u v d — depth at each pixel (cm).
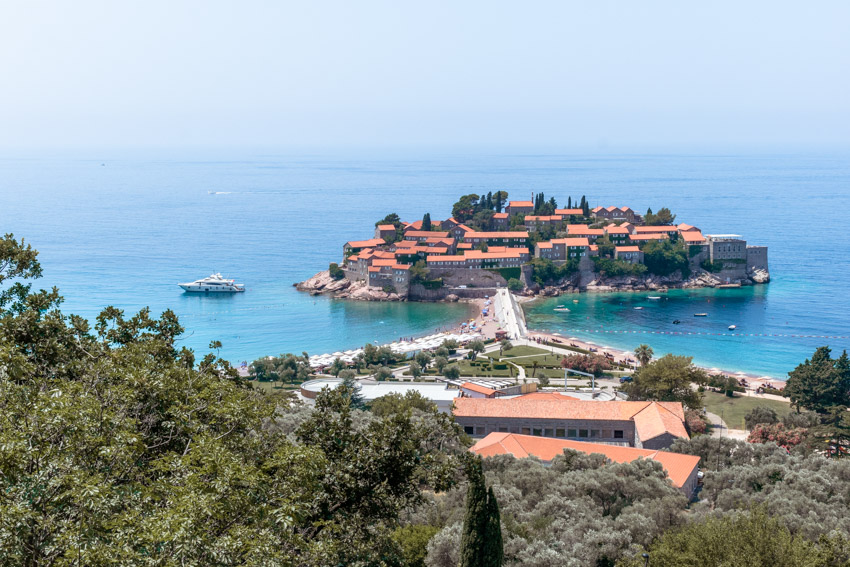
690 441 13362
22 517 3922
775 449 12625
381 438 6016
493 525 7200
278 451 5469
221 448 4972
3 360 5428
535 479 10544
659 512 9312
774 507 9438
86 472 4416
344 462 5947
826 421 18250
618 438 15425
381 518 6072
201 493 4453
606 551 8256
